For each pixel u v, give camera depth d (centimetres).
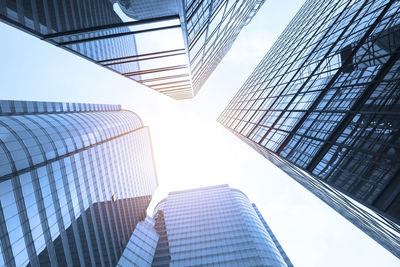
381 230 1752
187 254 8238
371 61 1855
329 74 2422
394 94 1472
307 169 1861
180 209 11031
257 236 8969
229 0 2977
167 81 4797
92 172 5641
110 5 1712
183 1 1709
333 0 3822
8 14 1535
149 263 7625
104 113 8375
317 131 2064
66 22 1761
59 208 4175
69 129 5259
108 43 2398
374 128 1495
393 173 1237
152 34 2334
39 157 3944
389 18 1873
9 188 3183
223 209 10544
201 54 3997
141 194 9244
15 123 4044
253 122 4116
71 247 4291
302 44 4019
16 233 3134
